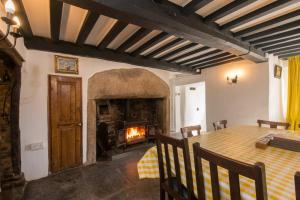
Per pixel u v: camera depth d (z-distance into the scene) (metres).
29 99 2.57
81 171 2.87
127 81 3.63
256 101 3.49
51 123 2.73
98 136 3.70
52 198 2.11
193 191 1.28
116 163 3.22
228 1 1.68
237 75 3.82
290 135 2.13
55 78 2.76
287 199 0.83
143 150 3.95
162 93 4.32
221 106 4.14
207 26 2.01
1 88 2.30
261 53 3.07
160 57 3.60
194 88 6.34
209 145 1.79
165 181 1.64
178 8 1.73
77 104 3.00
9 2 1.07
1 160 2.29
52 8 1.60
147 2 1.50
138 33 2.29
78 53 2.73
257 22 2.11
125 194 2.20
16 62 2.11
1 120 2.29
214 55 3.45
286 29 2.14
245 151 1.58
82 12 1.81
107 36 2.33
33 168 2.60
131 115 4.43
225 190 1.03
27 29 2.11
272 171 1.13
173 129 5.78
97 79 3.22
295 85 3.51
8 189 2.24
